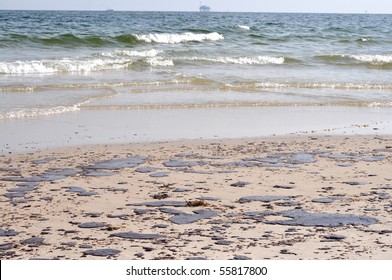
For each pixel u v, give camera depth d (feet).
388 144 45.83
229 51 115.65
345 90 77.61
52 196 31.19
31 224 26.66
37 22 195.21
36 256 22.75
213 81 79.20
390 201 30.30
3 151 41.75
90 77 80.02
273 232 25.44
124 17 286.25
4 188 32.63
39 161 39.09
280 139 47.37
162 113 58.49
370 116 59.88
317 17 386.11
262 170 37.04
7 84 70.33
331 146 44.65
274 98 68.69
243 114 59.11
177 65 96.84
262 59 104.37
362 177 35.42
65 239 24.70
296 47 131.75
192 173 36.22
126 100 64.28
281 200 30.55
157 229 25.93
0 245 23.98
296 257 22.38
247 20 269.44
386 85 81.10
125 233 25.38
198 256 22.56
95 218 27.55
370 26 229.25
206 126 52.60
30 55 100.22
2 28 153.28
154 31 151.02
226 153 41.96
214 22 231.91
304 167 37.88
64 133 48.19
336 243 23.98
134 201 30.35
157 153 41.81
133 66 92.63
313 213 28.14
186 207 29.32
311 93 73.67
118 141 45.78
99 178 34.96
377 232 25.39
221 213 28.32
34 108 57.82
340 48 134.62
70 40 117.19
